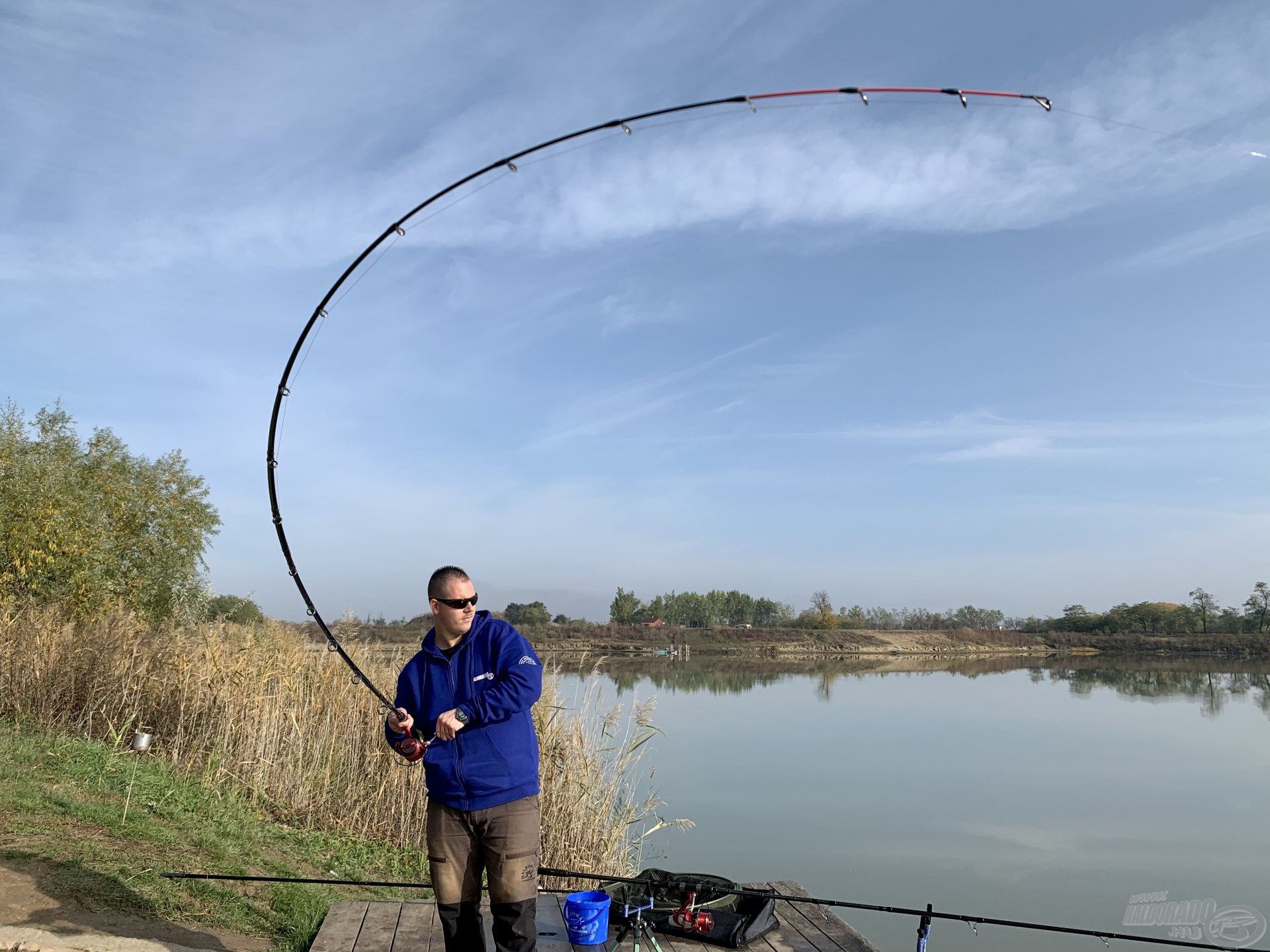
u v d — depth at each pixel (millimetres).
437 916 4852
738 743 16109
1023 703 25297
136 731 9211
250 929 5012
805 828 10234
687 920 4551
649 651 52344
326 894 5887
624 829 8016
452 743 3477
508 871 3445
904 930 7301
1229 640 75125
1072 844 9805
